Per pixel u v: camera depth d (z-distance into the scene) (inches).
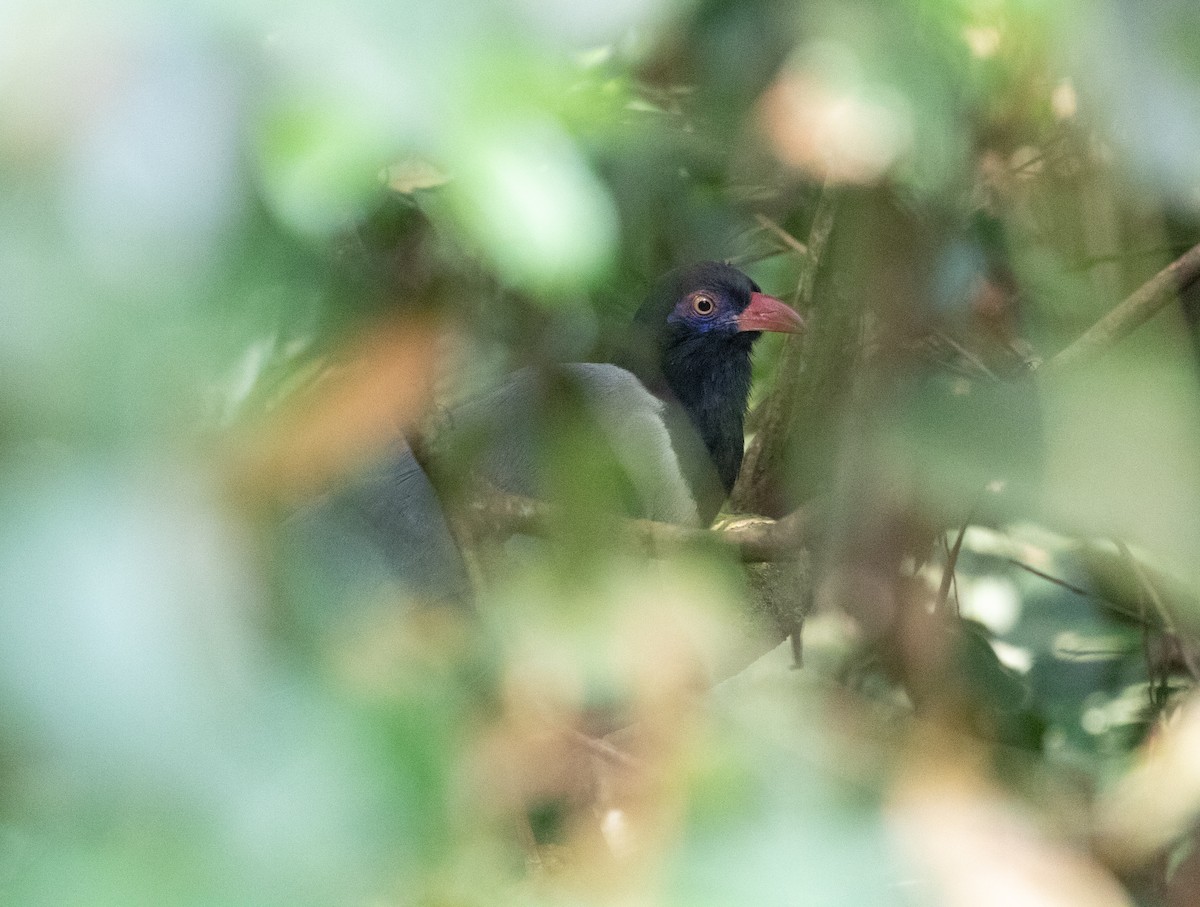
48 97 82.7
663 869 99.7
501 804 110.9
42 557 84.8
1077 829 128.7
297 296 115.6
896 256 180.4
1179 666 310.2
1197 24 108.3
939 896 101.3
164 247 84.0
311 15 87.0
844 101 147.9
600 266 92.4
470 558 136.6
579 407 137.9
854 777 111.0
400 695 98.5
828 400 187.5
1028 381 144.4
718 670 143.1
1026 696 296.8
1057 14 110.4
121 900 85.9
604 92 180.1
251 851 88.5
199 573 91.5
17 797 86.7
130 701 84.8
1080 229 187.5
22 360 84.6
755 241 356.8
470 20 89.2
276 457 104.7
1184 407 141.6
